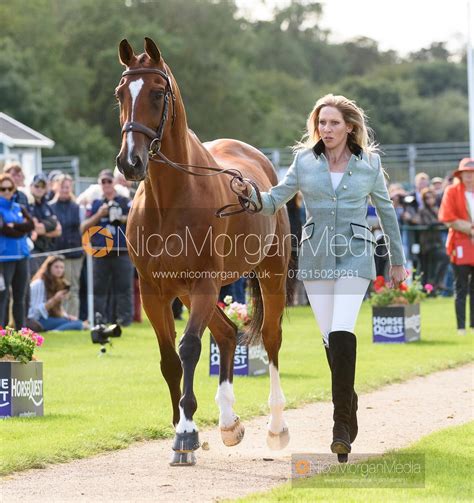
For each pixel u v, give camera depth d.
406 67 105.56
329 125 8.14
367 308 24.36
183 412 8.30
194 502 7.03
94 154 60.41
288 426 10.12
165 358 9.00
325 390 12.05
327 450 8.95
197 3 69.88
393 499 6.87
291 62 97.69
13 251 16.53
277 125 72.38
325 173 8.23
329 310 8.23
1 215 16.44
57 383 12.56
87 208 18.98
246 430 9.95
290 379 12.93
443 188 28.50
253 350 13.35
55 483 7.63
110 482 7.68
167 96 8.41
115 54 65.69
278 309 10.23
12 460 8.12
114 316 19.61
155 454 8.74
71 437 9.07
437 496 6.96
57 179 21.08
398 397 11.81
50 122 59.50
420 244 26.94
